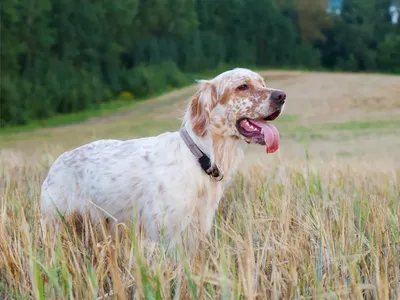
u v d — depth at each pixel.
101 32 54.38
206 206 4.24
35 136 33.44
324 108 41.59
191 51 66.19
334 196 5.48
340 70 84.38
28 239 3.48
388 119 36.50
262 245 3.91
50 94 43.59
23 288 3.38
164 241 4.09
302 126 34.19
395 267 3.61
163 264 3.40
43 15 48.88
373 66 84.12
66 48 51.19
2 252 3.64
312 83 51.72
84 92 45.66
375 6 88.31
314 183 5.76
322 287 3.29
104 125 38.22
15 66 45.91
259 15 78.12
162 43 62.97
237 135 4.24
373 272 3.61
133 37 61.81
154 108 46.50
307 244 3.89
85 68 52.66
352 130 31.59
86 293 3.15
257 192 5.46
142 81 53.22
